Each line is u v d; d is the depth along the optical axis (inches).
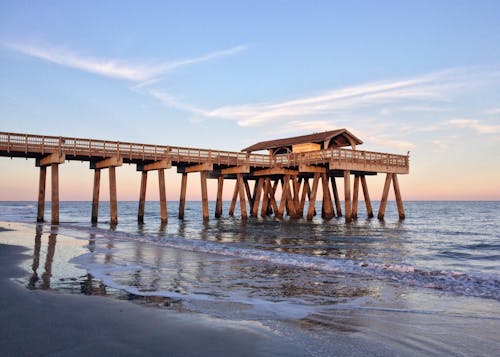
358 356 212.2
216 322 263.7
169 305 305.9
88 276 413.4
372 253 655.1
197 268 477.1
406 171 1407.5
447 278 428.5
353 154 1214.3
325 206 1427.2
